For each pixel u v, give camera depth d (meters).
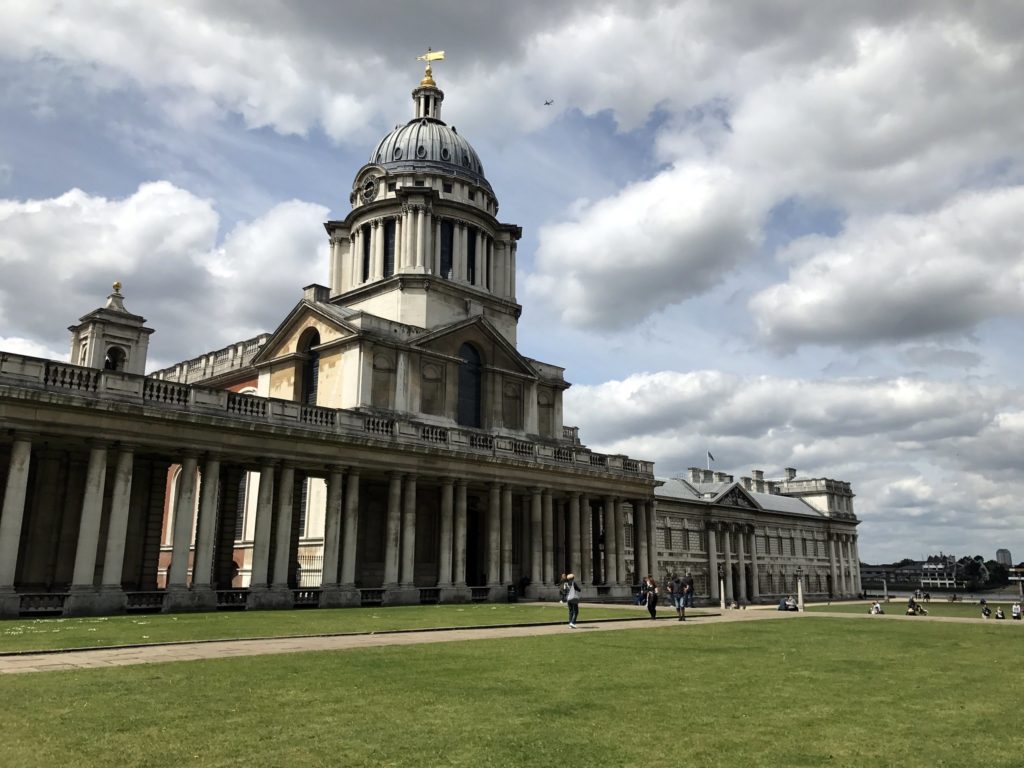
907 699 13.24
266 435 41.50
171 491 62.06
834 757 9.28
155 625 26.42
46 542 39.72
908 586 174.88
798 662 18.28
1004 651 21.55
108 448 36.62
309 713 11.16
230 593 39.16
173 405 37.94
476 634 24.78
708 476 116.44
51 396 33.88
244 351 66.31
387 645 20.48
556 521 63.09
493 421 59.97
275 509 48.69
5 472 39.16
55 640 20.58
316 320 56.16
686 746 9.66
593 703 12.30
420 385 55.50
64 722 10.35
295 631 24.36
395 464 47.62
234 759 8.79
